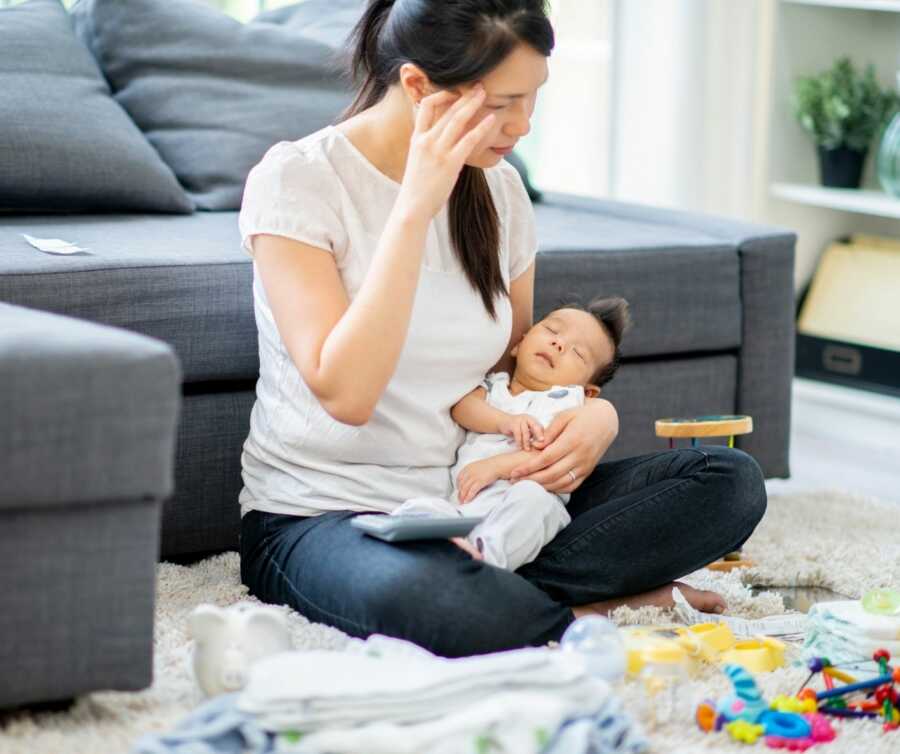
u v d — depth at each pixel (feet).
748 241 9.75
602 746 5.04
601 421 6.93
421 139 6.06
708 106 12.87
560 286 8.95
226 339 7.75
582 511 7.10
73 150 8.94
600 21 13.35
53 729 5.37
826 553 8.56
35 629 5.27
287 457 6.68
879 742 5.57
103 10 10.16
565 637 5.76
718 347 9.70
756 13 12.87
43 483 5.16
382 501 6.70
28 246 7.77
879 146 13.23
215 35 10.14
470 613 5.94
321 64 10.23
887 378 12.32
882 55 13.53
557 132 13.48
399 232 6.03
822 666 6.08
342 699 4.99
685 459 7.00
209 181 9.66
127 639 5.43
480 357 6.84
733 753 5.42
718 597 7.15
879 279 12.61
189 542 7.80
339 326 6.08
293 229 6.36
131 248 7.91
